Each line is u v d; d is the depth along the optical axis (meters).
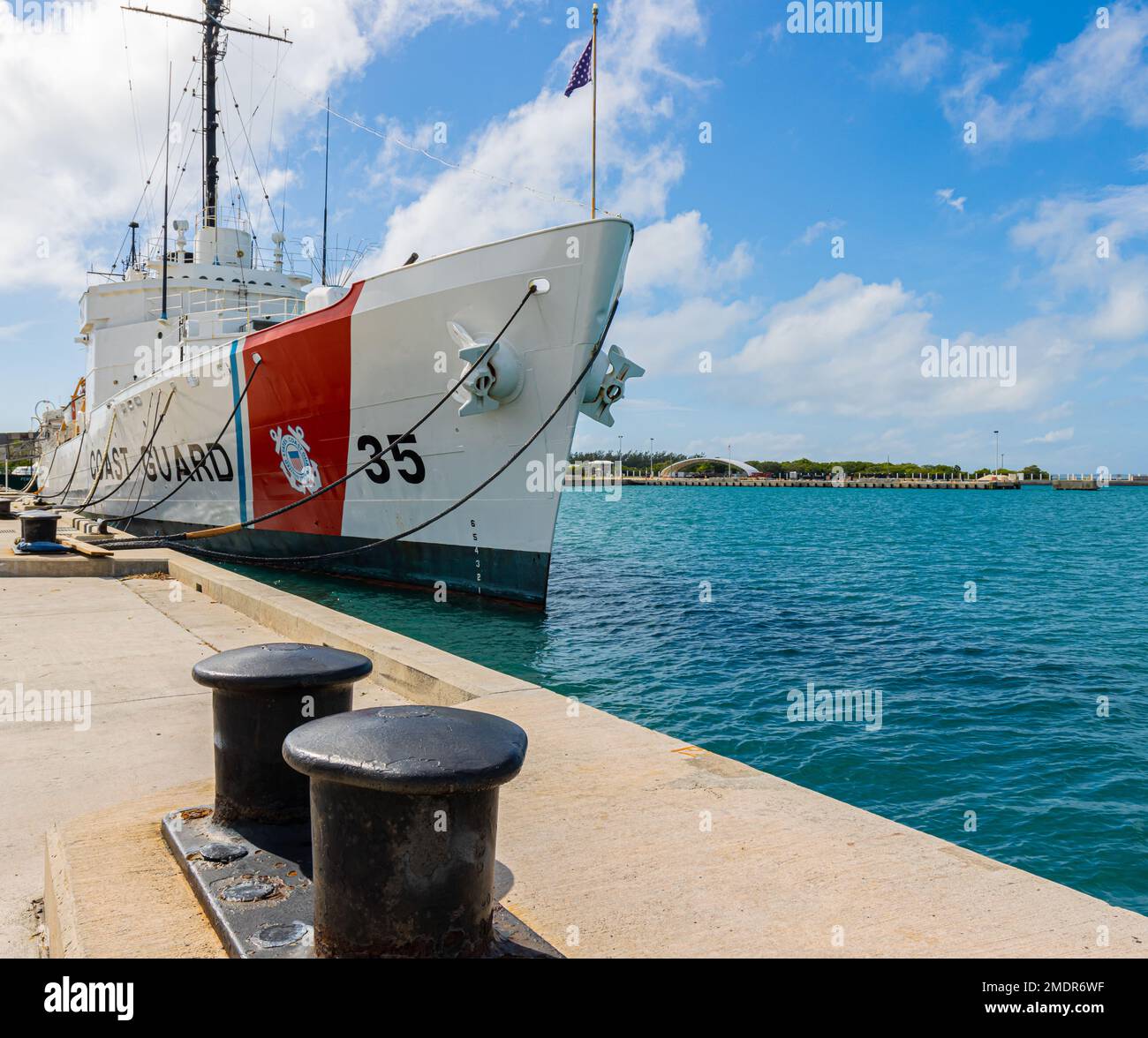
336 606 14.59
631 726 4.41
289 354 15.24
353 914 2.06
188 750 4.75
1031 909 2.56
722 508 85.38
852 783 7.70
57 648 7.33
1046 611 17.41
